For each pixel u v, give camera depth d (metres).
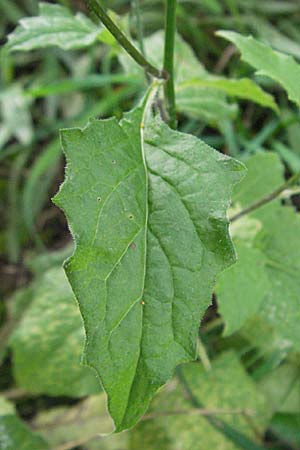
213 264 0.19
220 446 0.32
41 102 0.50
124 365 0.18
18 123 0.47
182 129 0.43
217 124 0.36
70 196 0.18
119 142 0.20
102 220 0.19
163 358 0.18
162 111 0.27
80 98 0.49
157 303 0.19
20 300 0.39
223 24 0.49
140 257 0.19
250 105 0.46
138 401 0.18
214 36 0.50
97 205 0.19
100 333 0.18
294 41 0.50
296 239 0.30
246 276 0.28
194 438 0.32
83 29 0.27
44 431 0.34
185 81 0.30
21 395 0.37
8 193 0.46
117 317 0.18
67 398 0.37
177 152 0.20
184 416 0.33
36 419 0.35
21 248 0.44
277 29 0.51
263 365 0.33
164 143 0.20
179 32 0.50
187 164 0.20
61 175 0.47
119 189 0.19
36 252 0.44
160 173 0.20
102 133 0.20
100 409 0.35
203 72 0.33
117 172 0.19
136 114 0.21
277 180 0.32
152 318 0.19
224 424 0.32
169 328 0.19
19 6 0.52
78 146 0.19
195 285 0.19
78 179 0.19
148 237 0.19
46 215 0.46
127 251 0.19
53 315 0.35
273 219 0.31
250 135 0.46
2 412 0.33
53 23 0.26
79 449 0.33
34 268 0.41
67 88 0.40
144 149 0.20
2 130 0.47
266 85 0.45
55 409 0.35
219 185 0.19
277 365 0.33
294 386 0.33
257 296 0.28
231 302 0.28
